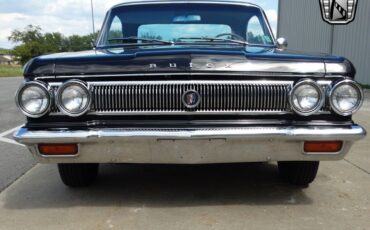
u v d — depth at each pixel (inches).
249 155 122.5
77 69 120.0
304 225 123.5
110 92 119.2
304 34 872.3
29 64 122.6
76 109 119.2
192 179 165.2
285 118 122.0
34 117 120.0
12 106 432.1
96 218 129.3
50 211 135.6
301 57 123.3
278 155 123.2
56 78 120.6
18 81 1011.3
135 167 181.9
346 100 120.4
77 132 119.0
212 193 149.6
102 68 119.4
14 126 305.4
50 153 121.9
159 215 130.7
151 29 168.7
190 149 120.0
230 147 120.6
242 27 171.3
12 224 126.3
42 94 119.0
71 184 154.4
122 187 156.6
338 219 128.0
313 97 120.3
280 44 165.9
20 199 147.0
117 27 170.1
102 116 120.6
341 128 121.6
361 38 617.3
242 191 151.6
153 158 121.9
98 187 157.1
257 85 119.3
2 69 2049.7
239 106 119.5
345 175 171.6
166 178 166.6
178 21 169.8
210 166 182.1
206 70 117.4
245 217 129.0
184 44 152.1
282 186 156.9
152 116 120.0
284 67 120.3
